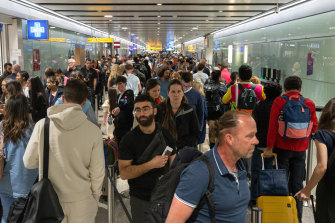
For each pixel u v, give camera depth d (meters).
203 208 1.69
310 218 4.04
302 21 10.34
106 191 4.51
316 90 9.37
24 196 2.97
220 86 6.28
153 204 1.83
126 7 12.88
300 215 3.62
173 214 1.65
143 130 2.69
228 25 21.00
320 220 2.76
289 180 3.86
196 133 3.67
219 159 1.74
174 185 1.75
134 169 2.60
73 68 10.34
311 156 4.50
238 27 19.67
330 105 2.75
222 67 9.80
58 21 16.23
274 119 3.64
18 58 11.80
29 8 12.48
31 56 12.81
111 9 13.49
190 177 1.66
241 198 1.75
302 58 10.34
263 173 3.19
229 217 1.72
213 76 6.14
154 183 2.68
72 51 20.16
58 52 17.03
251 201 4.26
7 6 10.28
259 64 15.05
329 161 2.63
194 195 1.64
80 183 2.47
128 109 4.95
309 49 9.82
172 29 26.12
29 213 2.31
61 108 2.45
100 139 2.59
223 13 14.51
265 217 3.00
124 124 4.96
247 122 1.71
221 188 1.69
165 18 17.34
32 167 2.51
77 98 2.74
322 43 8.98
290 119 3.55
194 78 8.51
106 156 4.39
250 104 4.79
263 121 4.04
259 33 15.16
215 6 12.40
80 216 2.49
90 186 2.57
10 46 11.73
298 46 10.66
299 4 10.77
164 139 2.75
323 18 8.92
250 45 16.67
